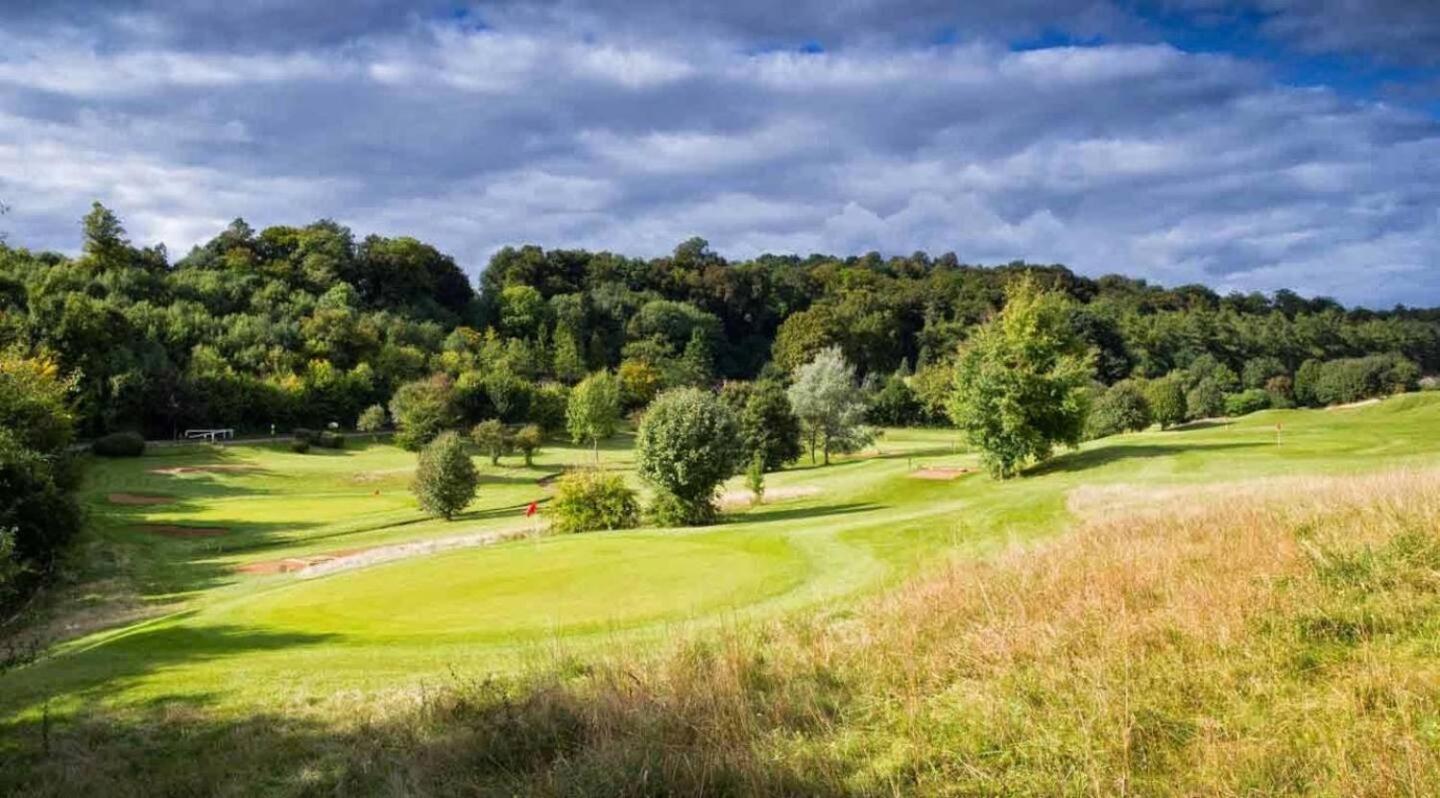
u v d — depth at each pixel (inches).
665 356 4586.6
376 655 499.8
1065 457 1560.0
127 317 3043.8
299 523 1627.7
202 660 513.3
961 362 1539.1
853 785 271.6
